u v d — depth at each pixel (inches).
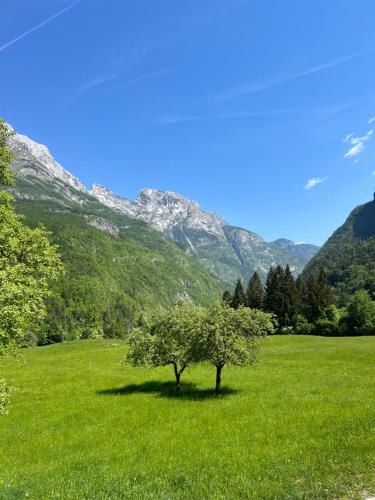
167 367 2071.9
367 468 579.2
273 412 1018.1
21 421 1133.1
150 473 643.5
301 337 3253.0
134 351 1499.8
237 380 1579.7
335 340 2891.2
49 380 1888.5
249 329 1298.0
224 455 706.8
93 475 643.5
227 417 1003.3
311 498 502.9
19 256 1125.1
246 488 548.7
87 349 3425.2
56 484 610.5
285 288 4901.6
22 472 700.7
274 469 612.4
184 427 937.5
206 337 1258.0
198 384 1555.1
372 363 1797.5
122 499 544.1
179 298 1544.0
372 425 813.2
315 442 734.5
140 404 1234.0
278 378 1572.3
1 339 984.9
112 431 954.1
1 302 823.7
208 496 534.6
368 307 3801.7
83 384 1726.1
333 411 975.6
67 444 880.9
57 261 1209.4
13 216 1147.9
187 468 652.7
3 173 1205.7
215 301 1338.6
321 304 4638.3
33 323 1126.4
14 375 2106.3
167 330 1467.8
